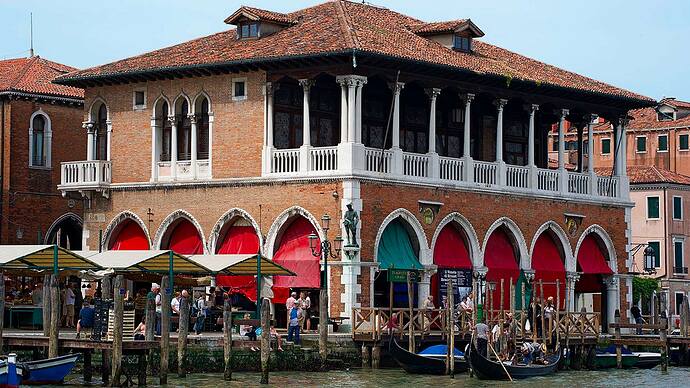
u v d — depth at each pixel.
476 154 55.28
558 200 55.09
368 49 46.97
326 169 47.75
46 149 59.94
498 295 52.44
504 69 52.72
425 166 50.09
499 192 52.59
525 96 53.75
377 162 48.28
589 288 57.44
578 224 56.00
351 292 46.91
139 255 42.94
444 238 50.97
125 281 50.88
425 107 53.53
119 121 53.00
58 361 37.09
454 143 54.47
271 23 51.69
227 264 43.62
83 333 42.59
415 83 50.28
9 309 47.12
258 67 48.91
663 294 75.38
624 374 47.22
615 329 51.38
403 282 49.47
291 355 42.75
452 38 53.19
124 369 38.66
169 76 51.06
